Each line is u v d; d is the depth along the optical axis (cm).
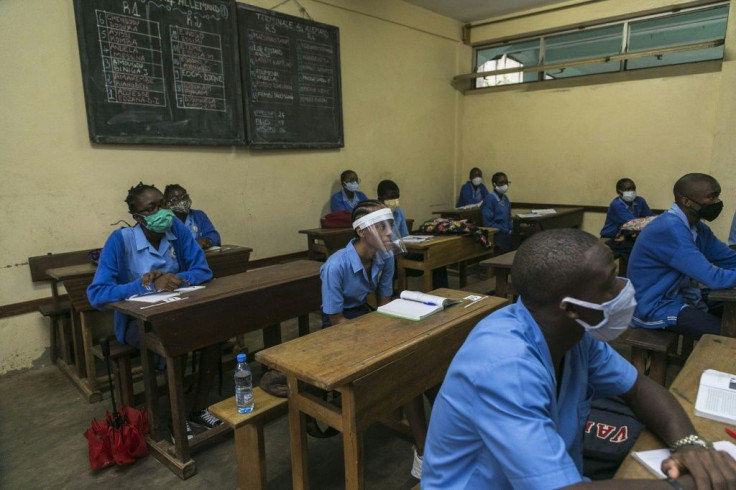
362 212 202
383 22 545
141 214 226
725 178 475
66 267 296
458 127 678
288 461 212
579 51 584
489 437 74
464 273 435
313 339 164
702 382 120
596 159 586
